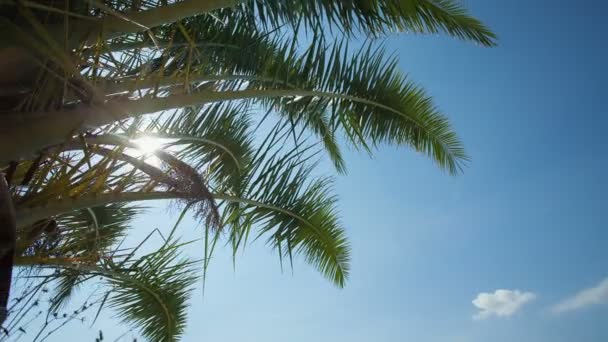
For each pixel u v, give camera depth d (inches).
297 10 140.7
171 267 172.4
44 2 86.9
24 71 84.2
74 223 150.9
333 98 175.3
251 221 179.8
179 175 125.3
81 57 99.0
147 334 181.2
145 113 107.8
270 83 167.0
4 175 81.7
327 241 203.2
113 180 115.0
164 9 101.7
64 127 90.3
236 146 177.2
